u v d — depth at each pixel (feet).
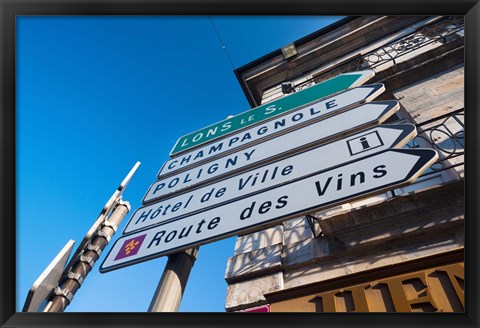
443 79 17.02
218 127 18.28
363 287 8.65
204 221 11.30
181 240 10.93
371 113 12.02
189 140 18.63
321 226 11.66
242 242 14.90
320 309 8.86
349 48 30.12
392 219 10.66
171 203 13.41
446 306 7.39
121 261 11.40
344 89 14.80
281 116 15.67
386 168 9.10
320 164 10.87
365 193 8.68
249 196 11.30
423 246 9.78
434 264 8.30
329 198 9.23
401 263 8.63
